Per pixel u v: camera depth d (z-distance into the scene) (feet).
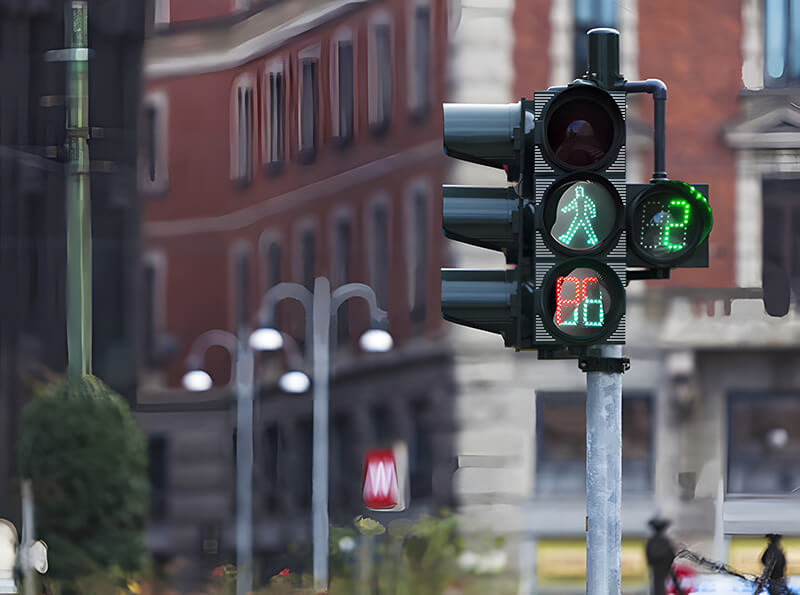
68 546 118.11
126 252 257.14
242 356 181.37
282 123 232.94
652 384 149.18
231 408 245.65
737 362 149.48
